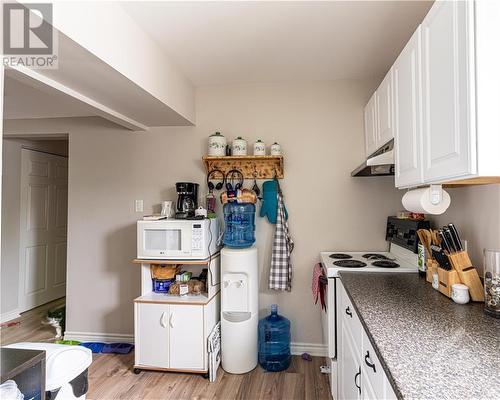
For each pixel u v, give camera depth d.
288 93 2.62
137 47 1.73
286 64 2.29
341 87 2.57
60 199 3.96
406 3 1.59
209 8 1.61
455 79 0.98
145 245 2.30
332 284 1.92
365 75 2.49
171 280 2.47
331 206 2.56
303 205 2.59
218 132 2.55
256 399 1.94
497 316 1.15
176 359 2.21
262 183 2.62
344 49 2.07
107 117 2.31
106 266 2.76
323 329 2.37
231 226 2.51
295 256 2.58
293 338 2.57
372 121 2.20
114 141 2.78
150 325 2.24
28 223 3.50
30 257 3.53
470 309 1.25
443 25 1.07
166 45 1.99
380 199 2.51
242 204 2.44
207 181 2.66
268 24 1.77
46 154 3.75
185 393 2.01
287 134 2.62
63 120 2.86
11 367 0.94
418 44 1.29
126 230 2.75
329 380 2.13
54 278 3.84
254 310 2.32
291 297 2.57
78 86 1.76
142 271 2.40
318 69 2.38
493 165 0.89
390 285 1.60
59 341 2.73
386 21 1.75
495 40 0.89
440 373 0.78
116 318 2.74
